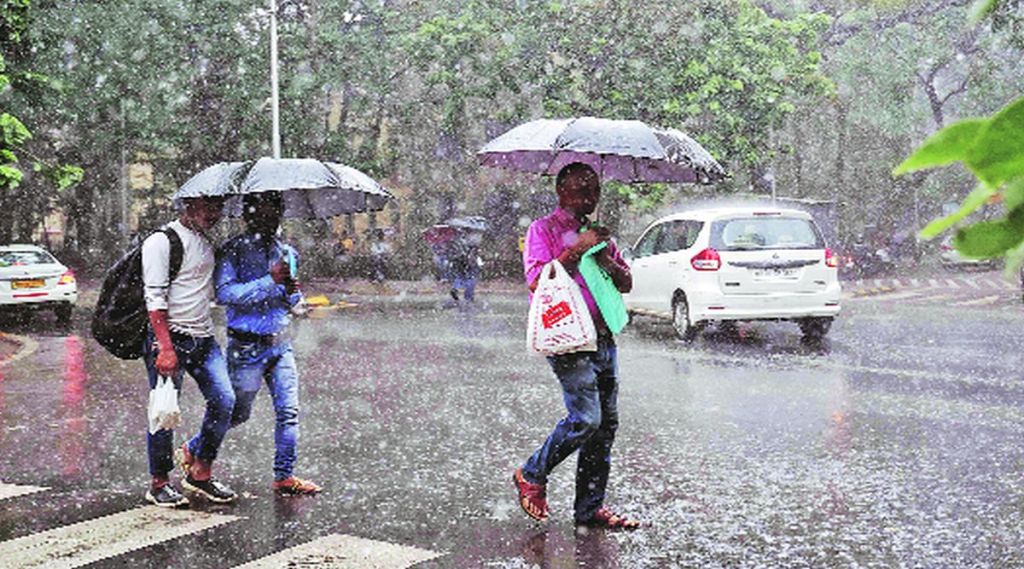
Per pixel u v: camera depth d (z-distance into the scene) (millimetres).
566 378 5195
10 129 14594
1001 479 6363
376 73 31359
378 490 6277
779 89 26328
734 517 5613
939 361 11930
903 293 25266
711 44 26250
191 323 5766
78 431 8312
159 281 5609
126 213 38594
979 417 8406
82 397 10227
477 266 26984
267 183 5840
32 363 13211
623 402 9352
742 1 26609
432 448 7504
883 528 5379
